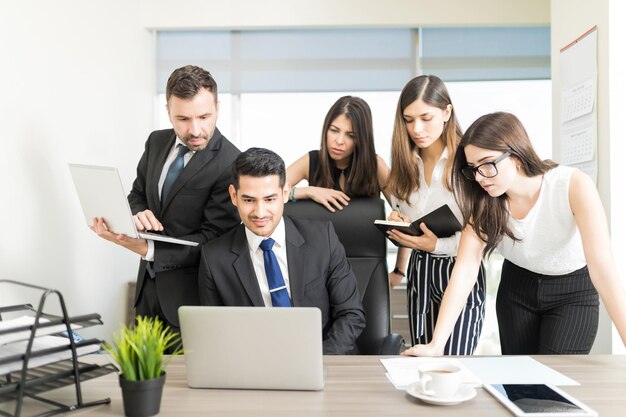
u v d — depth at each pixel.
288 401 1.21
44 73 2.79
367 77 4.33
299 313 1.25
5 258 2.47
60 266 2.93
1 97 2.44
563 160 3.19
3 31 2.46
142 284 2.36
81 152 3.18
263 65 4.35
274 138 4.39
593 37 2.83
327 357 1.57
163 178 2.30
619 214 2.71
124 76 3.83
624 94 2.72
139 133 4.10
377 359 1.54
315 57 4.34
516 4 4.14
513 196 1.83
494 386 1.27
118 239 2.08
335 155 2.45
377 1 4.18
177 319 2.18
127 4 3.91
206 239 2.20
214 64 4.37
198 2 4.22
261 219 1.88
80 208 3.15
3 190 2.45
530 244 1.91
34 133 2.70
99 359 1.54
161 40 4.38
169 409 1.16
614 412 1.12
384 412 1.13
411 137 2.34
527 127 4.30
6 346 1.12
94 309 3.30
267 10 4.22
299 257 2.00
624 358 1.53
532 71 4.26
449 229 2.22
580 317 1.97
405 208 2.52
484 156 1.67
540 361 1.51
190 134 2.11
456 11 4.16
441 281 2.38
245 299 1.94
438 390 1.18
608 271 1.64
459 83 4.31
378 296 2.18
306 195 2.33
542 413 1.10
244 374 1.29
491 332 3.90
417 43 4.32
